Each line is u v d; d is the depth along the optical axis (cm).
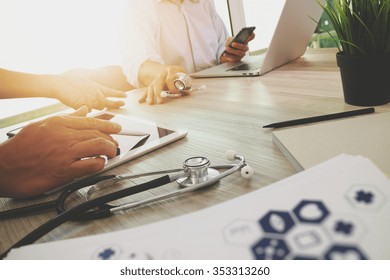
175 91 86
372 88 55
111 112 79
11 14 125
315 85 76
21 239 31
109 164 47
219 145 50
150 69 109
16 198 43
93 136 47
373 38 52
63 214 33
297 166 38
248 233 21
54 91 84
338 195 22
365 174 24
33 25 131
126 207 34
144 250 21
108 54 152
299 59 112
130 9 129
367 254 19
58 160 41
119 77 127
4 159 41
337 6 54
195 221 22
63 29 138
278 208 22
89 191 40
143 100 87
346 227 20
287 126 53
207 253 20
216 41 162
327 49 121
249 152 46
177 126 62
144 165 47
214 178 37
